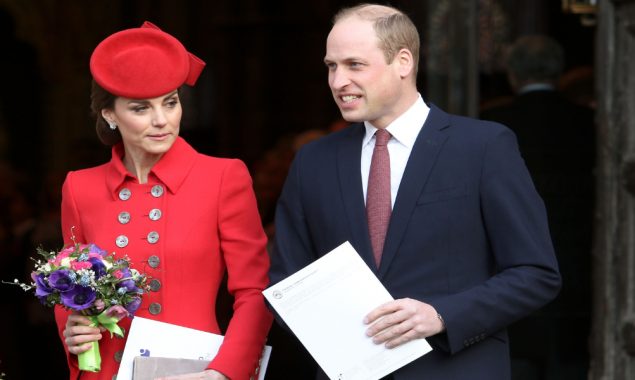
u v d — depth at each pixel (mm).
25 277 30922
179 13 56094
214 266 14727
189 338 14188
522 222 13758
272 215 25438
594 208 23031
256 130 55062
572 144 23453
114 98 14320
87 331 13758
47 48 53750
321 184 14430
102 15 54469
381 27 13812
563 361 23094
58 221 31500
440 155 14016
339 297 13398
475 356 13852
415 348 13234
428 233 13812
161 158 14750
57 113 53781
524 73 23688
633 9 20156
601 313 20875
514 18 37406
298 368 21922
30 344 30188
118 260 13883
